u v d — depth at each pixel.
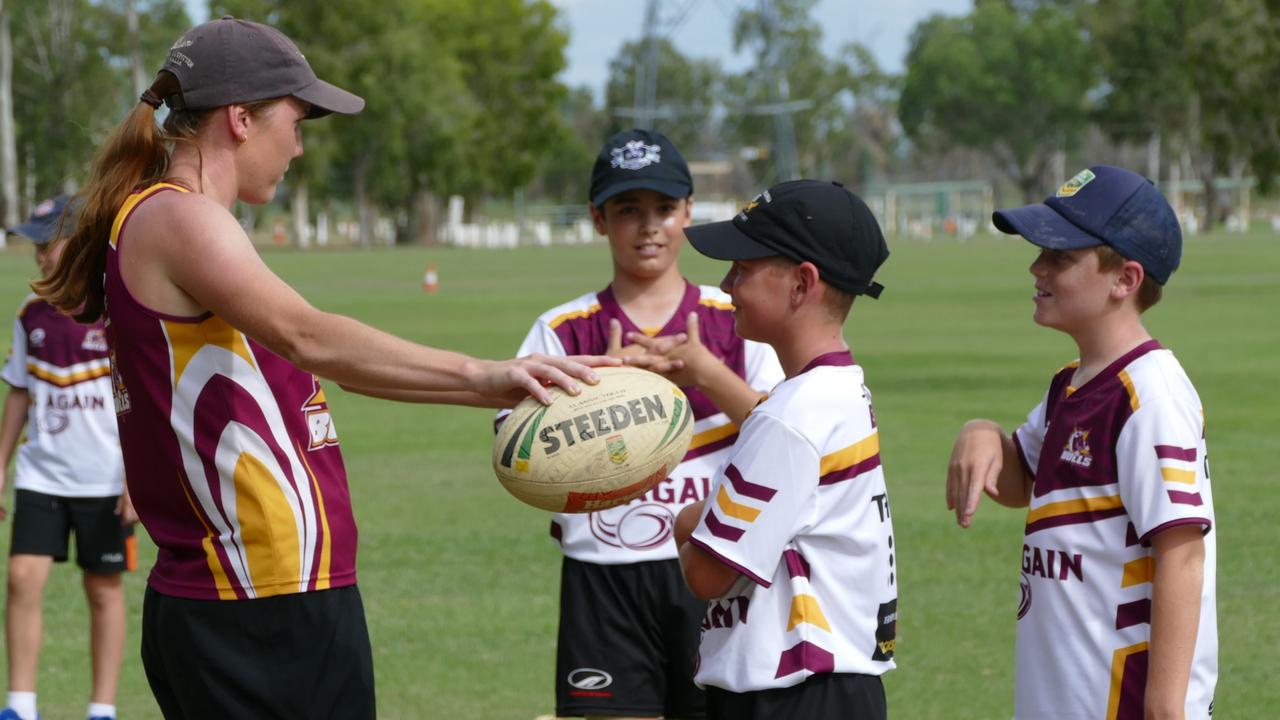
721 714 6.02
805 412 5.75
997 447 6.75
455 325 40.28
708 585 5.82
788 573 5.81
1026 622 6.29
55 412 10.64
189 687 6.07
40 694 10.66
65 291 6.15
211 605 5.98
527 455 6.21
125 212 5.91
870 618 5.93
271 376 5.98
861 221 5.93
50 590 13.48
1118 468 5.95
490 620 12.11
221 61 5.94
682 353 7.72
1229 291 53.41
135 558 10.55
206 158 6.00
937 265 82.44
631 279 8.78
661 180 8.52
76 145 127.06
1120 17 178.38
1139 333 6.20
